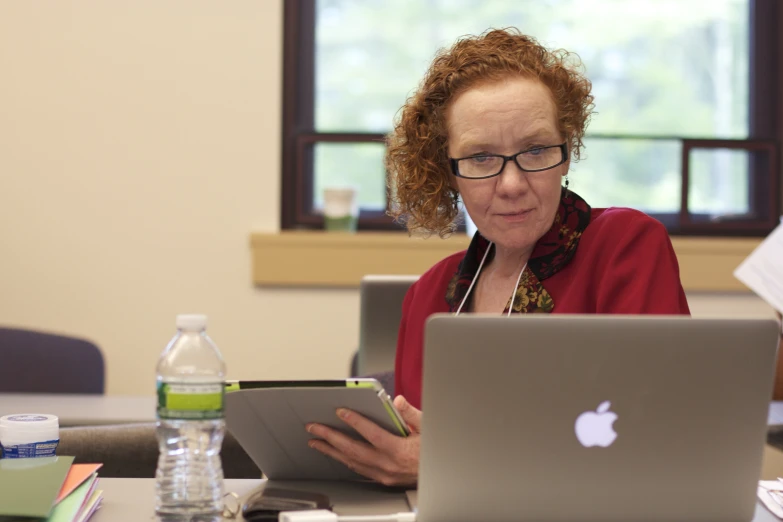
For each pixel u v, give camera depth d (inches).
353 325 177.8
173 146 176.2
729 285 177.8
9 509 55.9
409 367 87.6
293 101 183.8
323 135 184.4
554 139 77.7
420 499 56.0
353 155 186.1
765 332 54.7
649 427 55.1
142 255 176.2
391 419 63.3
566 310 76.9
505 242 78.9
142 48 176.1
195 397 58.4
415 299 91.0
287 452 69.5
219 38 176.9
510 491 55.6
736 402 55.2
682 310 75.2
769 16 186.9
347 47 185.3
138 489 68.4
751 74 187.0
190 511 60.4
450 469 55.4
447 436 55.1
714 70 186.1
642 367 54.4
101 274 175.9
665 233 77.8
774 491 67.0
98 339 175.9
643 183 185.2
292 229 184.1
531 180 77.0
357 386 60.9
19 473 63.2
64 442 87.4
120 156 175.9
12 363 146.6
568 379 54.2
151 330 176.4
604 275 76.2
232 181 177.3
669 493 56.1
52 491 59.2
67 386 148.3
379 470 67.0
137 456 89.0
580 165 184.7
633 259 75.9
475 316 54.0
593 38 184.5
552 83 79.6
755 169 187.8
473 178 77.9
